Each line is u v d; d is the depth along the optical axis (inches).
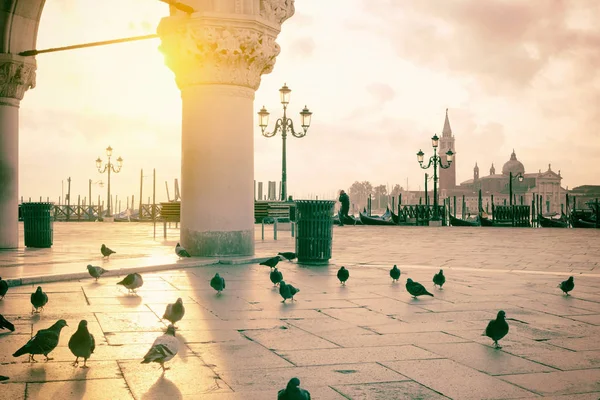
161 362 181.9
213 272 457.1
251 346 229.5
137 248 661.3
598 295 365.7
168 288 372.5
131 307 304.5
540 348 231.1
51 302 315.0
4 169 645.9
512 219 1774.1
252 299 338.0
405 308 315.9
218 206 523.2
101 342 230.2
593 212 2204.7
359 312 302.8
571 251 721.0
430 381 186.5
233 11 509.4
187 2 514.3
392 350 225.9
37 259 508.1
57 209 2065.7
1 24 639.8
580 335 254.8
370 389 177.8
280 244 771.4
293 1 552.1
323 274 461.1
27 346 192.9
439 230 1373.0
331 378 188.7
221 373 192.4
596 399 170.1
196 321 275.4
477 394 174.1
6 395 166.7
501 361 211.5
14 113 655.1
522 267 526.0
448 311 308.0
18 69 641.6
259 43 521.0
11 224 649.6
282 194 1209.4
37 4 650.8
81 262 479.2
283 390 147.6
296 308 312.0
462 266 531.8
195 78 520.1
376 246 798.5
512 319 289.0
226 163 524.4
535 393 175.5
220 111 521.7
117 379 183.3
